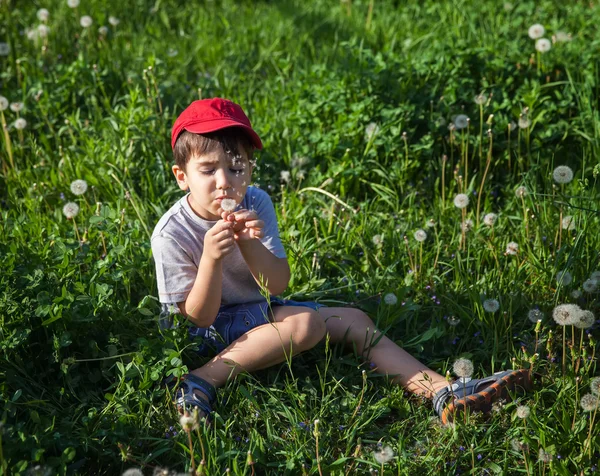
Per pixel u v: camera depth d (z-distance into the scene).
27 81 5.77
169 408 3.20
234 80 6.09
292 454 3.01
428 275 4.11
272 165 4.95
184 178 3.44
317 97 5.30
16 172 5.00
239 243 3.32
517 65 5.45
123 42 6.75
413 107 5.08
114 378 3.41
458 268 4.20
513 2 7.12
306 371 3.58
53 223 4.42
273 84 6.03
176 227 3.43
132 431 3.08
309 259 4.27
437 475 2.94
